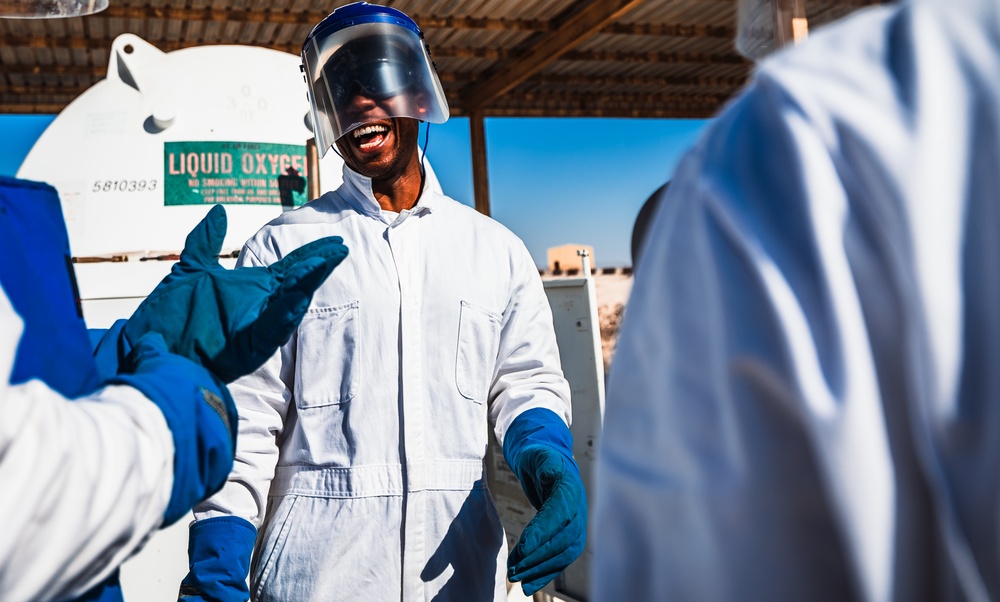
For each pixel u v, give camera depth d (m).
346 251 0.94
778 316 0.38
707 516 0.41
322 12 7.34
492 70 9.39
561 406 1.62
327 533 1.42
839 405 0.36
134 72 2.39
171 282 0.94
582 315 2.52
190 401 0.69
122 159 2.31
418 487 1.44
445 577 1.44
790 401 0.38
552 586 2.65
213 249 0.98
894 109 0.39
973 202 0.37
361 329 1.50
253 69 2.48
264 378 1.48
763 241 0.40
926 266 0.36
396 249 1.56
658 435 0.44
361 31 1.54
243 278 0.93
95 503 0.53
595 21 7.50
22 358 0.60
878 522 0.36
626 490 0.46
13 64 8.18
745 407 0.40
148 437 0.62
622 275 10.51
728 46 9.26
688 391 0.43
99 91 2.40
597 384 2.46
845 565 0.37
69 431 0.53
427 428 1.49
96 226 2.24
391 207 1.66
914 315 0.36
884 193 0.38
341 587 1.40
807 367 0.37
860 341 0.37
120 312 2.18
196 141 2.35
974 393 0.35
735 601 0.40
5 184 0.66
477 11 7.78
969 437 0.35
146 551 2.06
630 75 10.22
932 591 0.37
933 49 0.40
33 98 9.08
